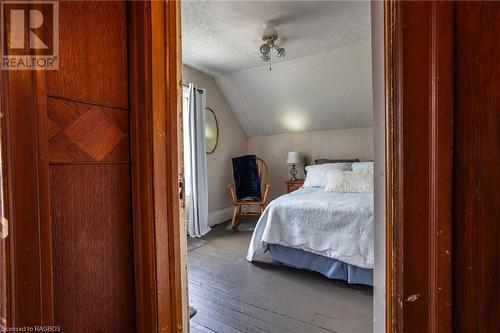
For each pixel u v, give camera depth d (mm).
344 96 3822
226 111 4504
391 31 500
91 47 707
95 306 728
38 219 587
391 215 515
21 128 566
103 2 732
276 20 2463
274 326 1646
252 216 4188
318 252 2260
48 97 628
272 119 4574
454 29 443
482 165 433
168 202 804
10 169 555
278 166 4887
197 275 2361
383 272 583
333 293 2037
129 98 782
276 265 2562
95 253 728
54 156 644
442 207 455
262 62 3543
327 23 2543
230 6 2229
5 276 559
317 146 4590
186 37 2783
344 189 3090
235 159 4297
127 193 791
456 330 458
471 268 446
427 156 465
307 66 3527
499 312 430
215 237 3475
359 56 3229
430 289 470
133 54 769
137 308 796
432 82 456
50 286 606
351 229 2131
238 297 1990
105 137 737
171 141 814
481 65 428
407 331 489
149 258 770
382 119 569
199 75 3891
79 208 694
